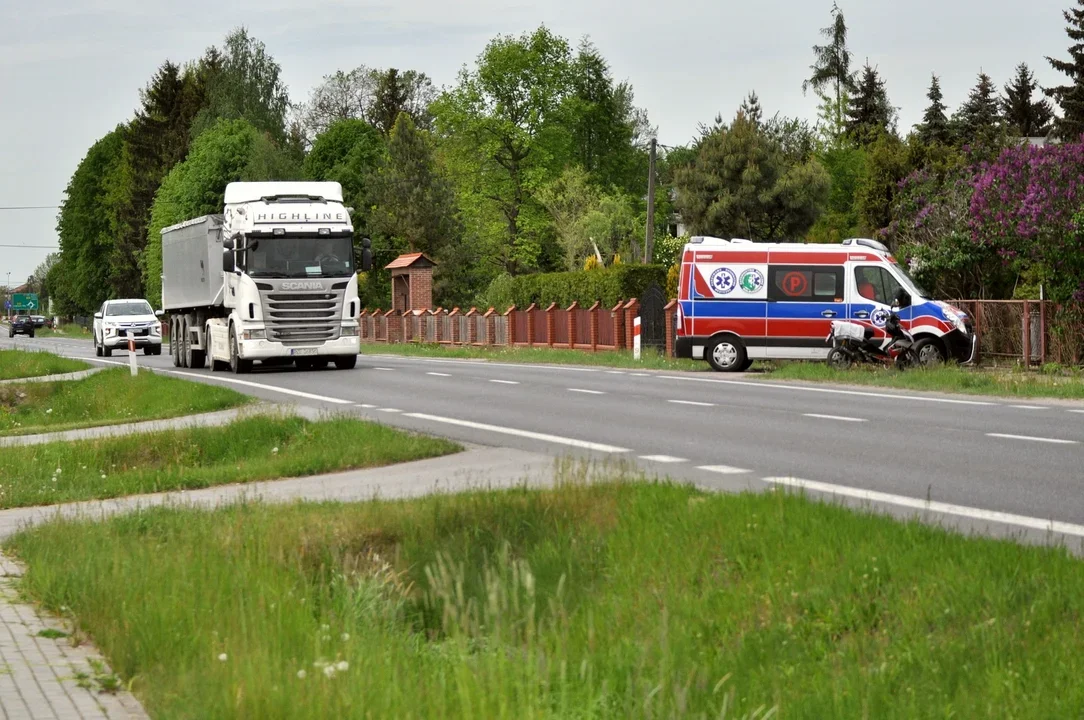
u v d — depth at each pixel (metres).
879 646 10.17
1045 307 46.12
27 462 28.92
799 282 48.00
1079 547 14.18
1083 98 123.00
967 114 160.88
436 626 12.78
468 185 137.12
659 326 64.69
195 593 12.05
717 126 97.31
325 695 8.47
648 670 9.59
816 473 20.73
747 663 9.91
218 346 56.75
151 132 177.50
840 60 146.38
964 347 46.22
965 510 16.89
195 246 60.53
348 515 16.78
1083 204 45.28
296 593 12.60
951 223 54.91
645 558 13.45
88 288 196.75
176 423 33.84
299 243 52.66
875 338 45.59
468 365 57.78
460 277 126.75
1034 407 31.94
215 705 8.48
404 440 26.12
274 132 161.25
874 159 84.44
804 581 11.87
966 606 10.69
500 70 135.00
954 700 8.69
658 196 158.88
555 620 11.35
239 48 163.75
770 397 35.59
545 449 24.92
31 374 64.94
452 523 16.47
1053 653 9.46
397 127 128.88
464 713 8.02
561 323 75.06
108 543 15.74
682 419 29.75
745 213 94.19
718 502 15.55
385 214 126.19
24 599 13.34
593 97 155.62
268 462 25.66
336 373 51.47
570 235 115.75
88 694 9.55
